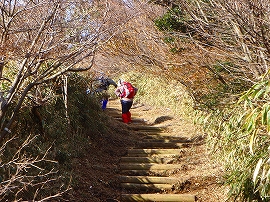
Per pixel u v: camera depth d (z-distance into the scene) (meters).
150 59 8.73
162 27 8.37
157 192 8.41
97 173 8.80
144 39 8.59
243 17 6.29
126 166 9.39
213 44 7.20
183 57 8.08
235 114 7.74
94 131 10.70
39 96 7.02
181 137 11.45
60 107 9.27
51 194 7.02
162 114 14.51
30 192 6.56
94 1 5.60
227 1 6.30
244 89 7.66
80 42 5.39
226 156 8.22
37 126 7.97
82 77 10.84
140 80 18.31
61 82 9.02
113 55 8.87
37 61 5.16
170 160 9.76
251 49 7.19
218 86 8.16
